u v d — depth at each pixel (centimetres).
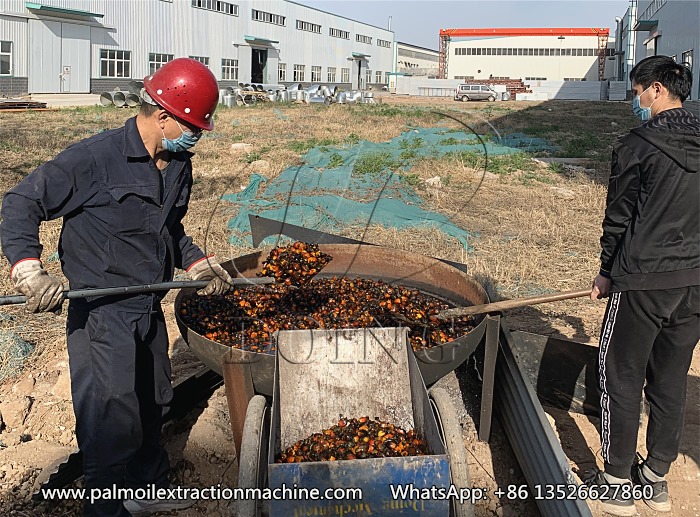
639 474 338
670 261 299
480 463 364
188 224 816
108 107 2691
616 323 316
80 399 290
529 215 905
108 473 295
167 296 597
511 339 376
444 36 6788
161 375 324
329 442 313
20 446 362
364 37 6406
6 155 1338
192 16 3925
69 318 296
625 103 4372
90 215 283
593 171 1322
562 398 405
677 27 2689
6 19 2862
